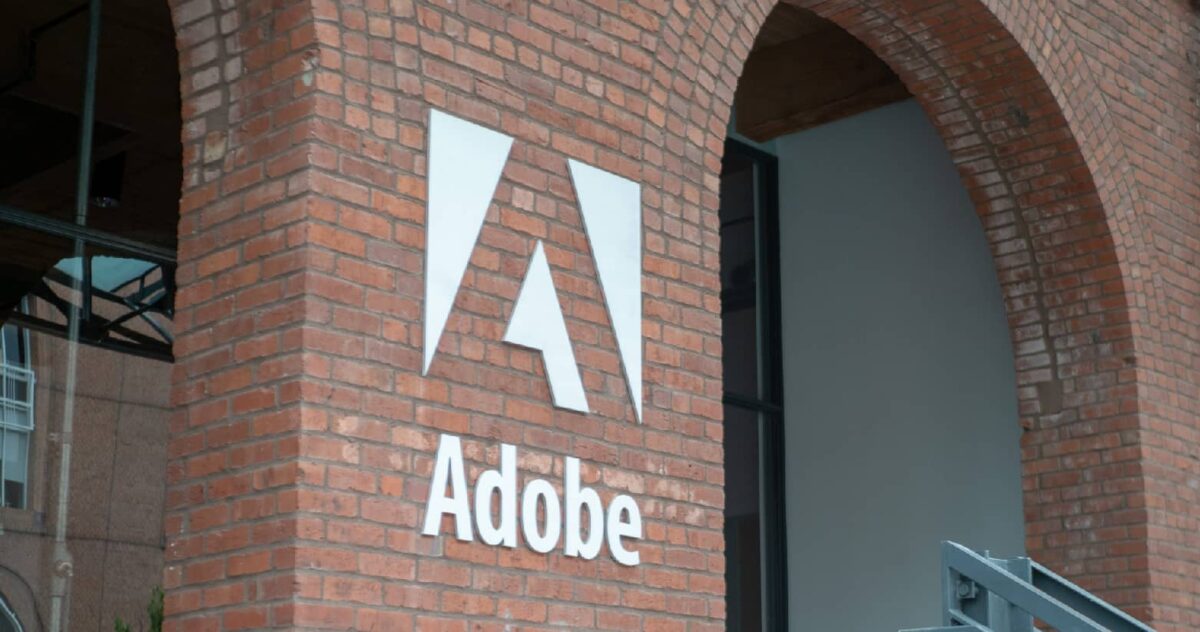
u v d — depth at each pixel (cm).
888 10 755
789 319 998
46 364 572
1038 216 821
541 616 489
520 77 520
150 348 604
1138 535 780
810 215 999
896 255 949
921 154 945
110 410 586
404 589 450
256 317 455
